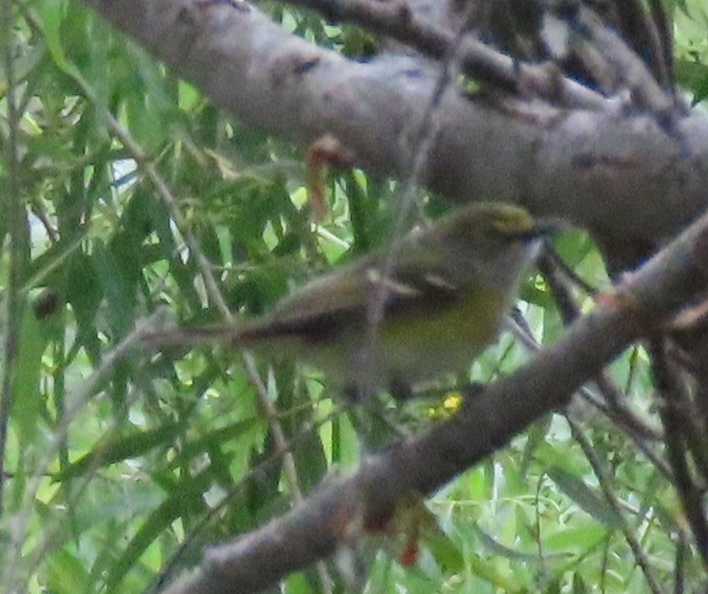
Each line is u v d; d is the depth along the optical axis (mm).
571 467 6598
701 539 4203
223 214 6141
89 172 7031
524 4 4492
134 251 6105
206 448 5426
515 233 5328
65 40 5492
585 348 3457
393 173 3855
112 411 6035
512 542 7539
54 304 6215
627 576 6820
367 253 5703
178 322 6129
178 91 6270
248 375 5562
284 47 3979
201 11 4059
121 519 6391
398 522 3916
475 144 3719
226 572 3770
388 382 5238
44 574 6020
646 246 3947
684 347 4121
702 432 4258
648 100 3697
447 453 3707
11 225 3234
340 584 5559
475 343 5402
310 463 5941
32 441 4773
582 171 3631
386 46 4219
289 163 5832
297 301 4961
